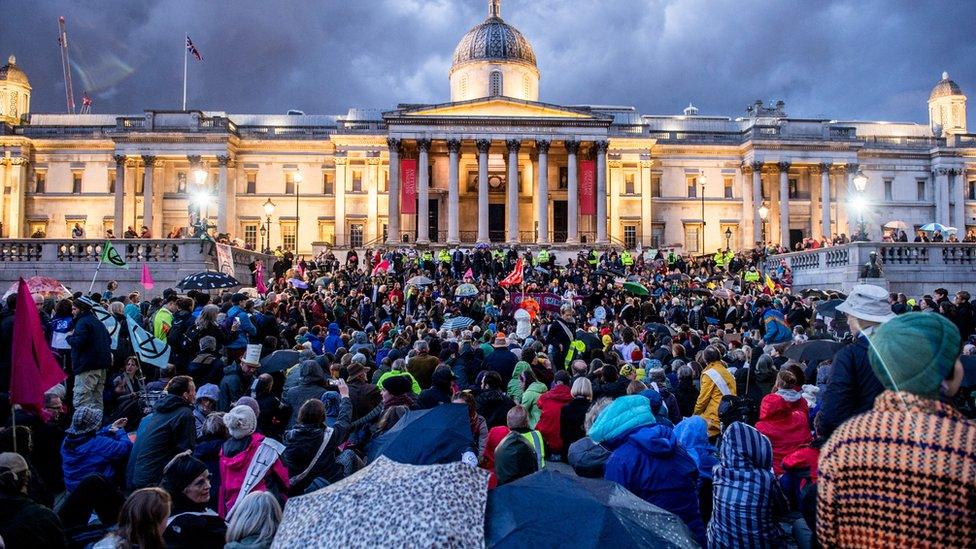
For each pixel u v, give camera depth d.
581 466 9.69
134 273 37.56
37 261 37.75
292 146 80.94
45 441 12.17
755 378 15.53
